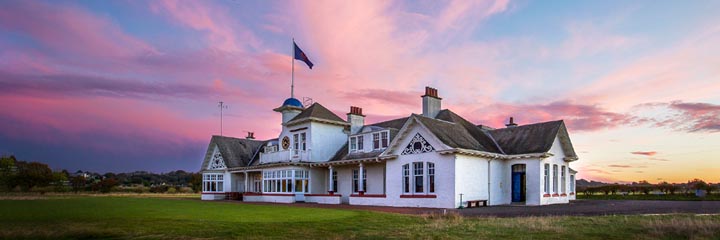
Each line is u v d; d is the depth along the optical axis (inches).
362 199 1360.7
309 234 577.6
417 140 1232.8
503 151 1299.2
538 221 671.8
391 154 1293.1
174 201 1459.2
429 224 669.3
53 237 545.3
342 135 1651.1
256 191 1851.6
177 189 3105.3
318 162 1537.9
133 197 1925.4
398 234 572.7
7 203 1263.5
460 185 1131.3
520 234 553.9
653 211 843.4
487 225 639.1
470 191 1162.0
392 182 1280.8
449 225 647.8
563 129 1304.1
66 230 591.2
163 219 729.6
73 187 2851.9
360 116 1585.9
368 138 1434.5
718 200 1333.7
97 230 589.9
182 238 543.2
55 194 2401.6
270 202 1550.2
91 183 3016.7
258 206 1152.8
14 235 554.9
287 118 1731.1
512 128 1360.7
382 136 1389.0
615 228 587.2
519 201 1268.5
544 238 524.4
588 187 2108.8
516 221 681.6
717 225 580.1
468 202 1129.4
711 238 504.4
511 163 1269.7
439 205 1147.3
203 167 1979.6
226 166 1877.5
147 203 1279.5
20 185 2723.9
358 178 1466.5
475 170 1189.7
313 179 1567.4
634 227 591.2
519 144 1285.7
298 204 1358.3
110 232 580.1
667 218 678.5
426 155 1201.4
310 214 846.5
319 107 1631.4
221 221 703.7
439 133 1179.9
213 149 1990.7
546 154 1188.5
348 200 1483.8
